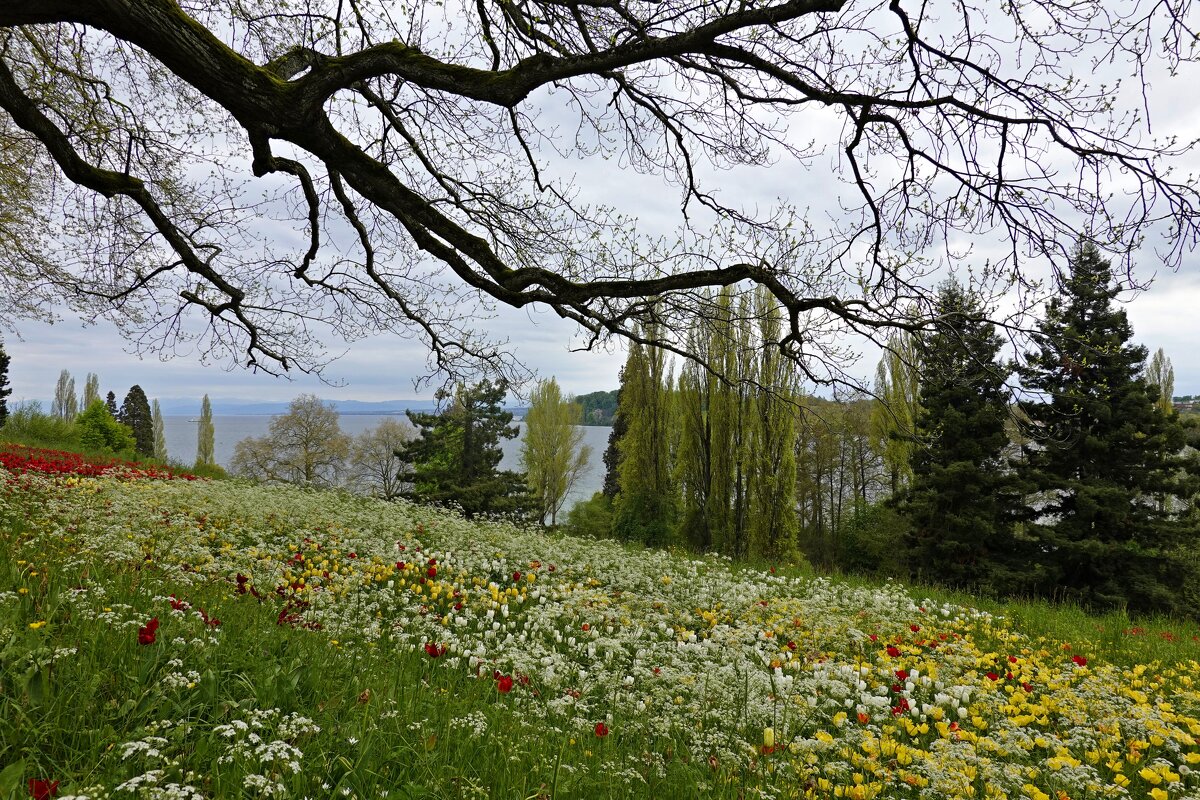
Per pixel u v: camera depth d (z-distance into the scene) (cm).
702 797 298
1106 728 418
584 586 798
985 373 465
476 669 435
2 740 222
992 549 2270
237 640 367
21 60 691
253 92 383
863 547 3456
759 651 543
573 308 588
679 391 3166
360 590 631
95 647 297
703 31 385
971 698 491
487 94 403
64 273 923
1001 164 424
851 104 442
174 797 194
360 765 254
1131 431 1995
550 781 271
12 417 3525
